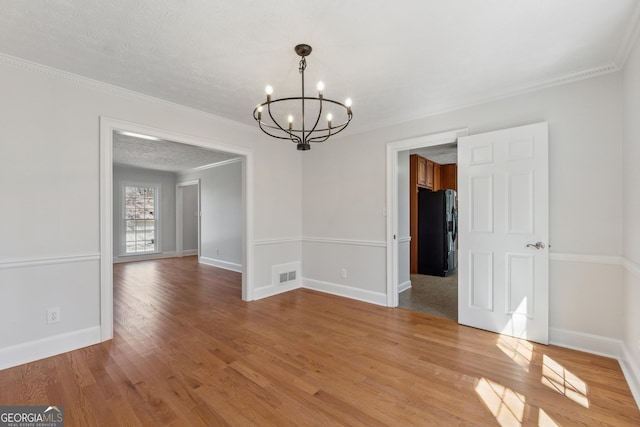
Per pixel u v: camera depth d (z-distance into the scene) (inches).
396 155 147.0
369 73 98.3
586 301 97.2
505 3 65.8
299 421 65.3
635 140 78.4
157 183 312.7
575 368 86.4
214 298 160.4
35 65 91.6
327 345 102.6
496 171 111.3
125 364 89.3
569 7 67.0
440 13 69.1
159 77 101.0
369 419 65.9
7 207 88.2
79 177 100.9
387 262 146.7
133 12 68.6
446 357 93.7
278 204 171.2
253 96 116.8
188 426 63.7
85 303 102.0
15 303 89.4
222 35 77.6
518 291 107.3
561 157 101.5
